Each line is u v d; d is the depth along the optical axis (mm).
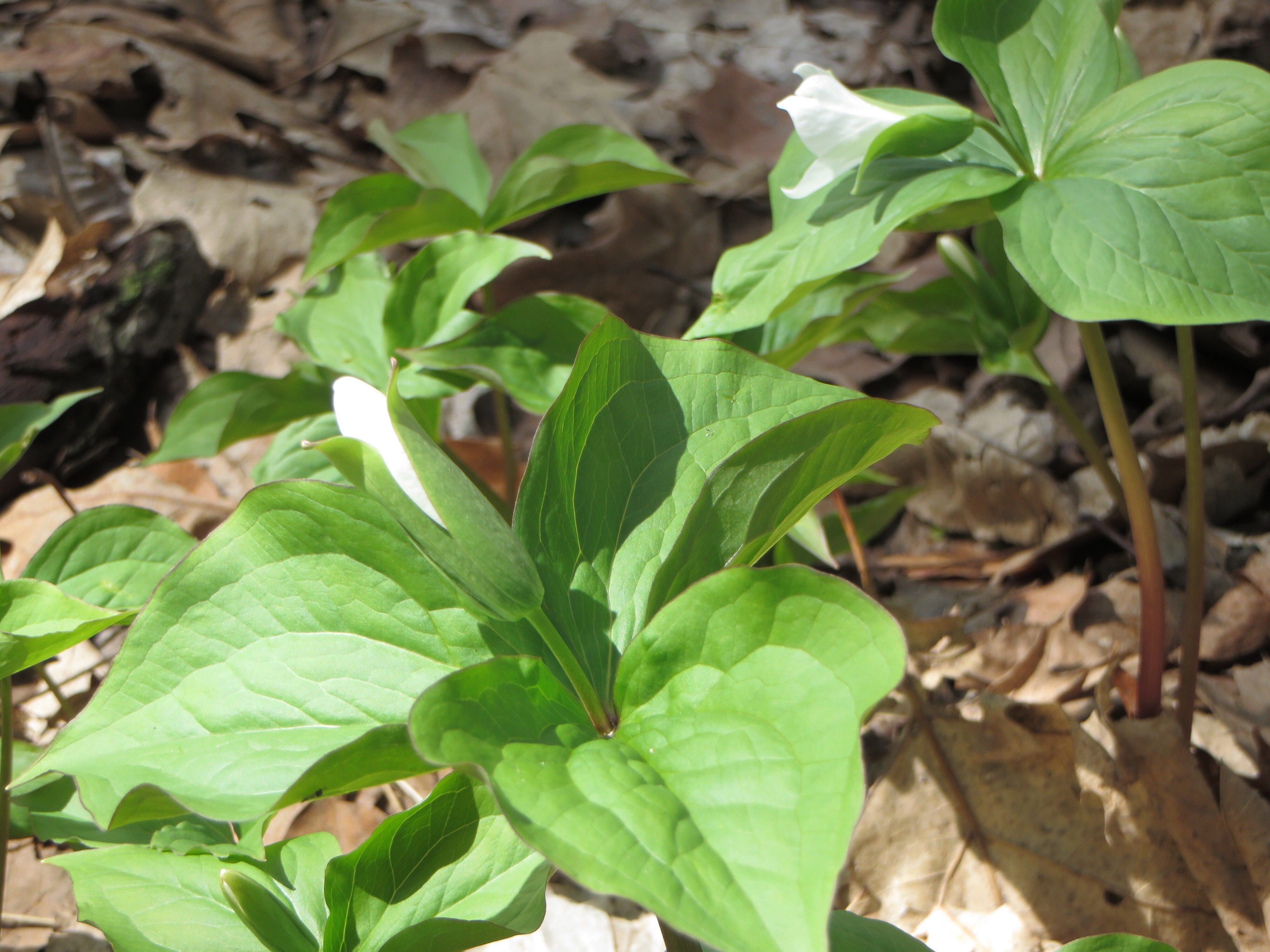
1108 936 386
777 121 983
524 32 1146
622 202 874
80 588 444
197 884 400
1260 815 449
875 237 412
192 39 1084
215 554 363
